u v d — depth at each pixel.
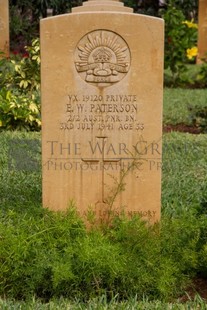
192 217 5.13
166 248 4.82
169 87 14.85
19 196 6.00
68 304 4.19
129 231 4.80
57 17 4.86
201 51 19.00
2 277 4.45
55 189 5.11
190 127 10.30
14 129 9.23
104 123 5.04
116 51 4.94
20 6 20.61
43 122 5.00
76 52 4.93
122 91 5.00
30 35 19.52
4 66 11.54
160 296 4.45
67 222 4.84
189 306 4.20
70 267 4.38
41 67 4.93
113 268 4.36
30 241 4.56
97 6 4.99
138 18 4.91
